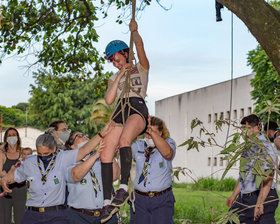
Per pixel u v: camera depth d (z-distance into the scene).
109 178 4.30
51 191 5.38
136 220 6.07
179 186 35.00
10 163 8.16
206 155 40.03
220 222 4.23
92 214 5.52
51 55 14.93
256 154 4.12
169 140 6.11
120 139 4.13
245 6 4.25
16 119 88.00
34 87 55.22
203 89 41.56
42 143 5.38
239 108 36.00
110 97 4.35
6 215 7.91
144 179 5.99
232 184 27.20
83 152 5.34
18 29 13.80
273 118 20.36
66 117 53.28
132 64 4.51
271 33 4.14
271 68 23.12
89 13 13.68
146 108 4.38
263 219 5.92
